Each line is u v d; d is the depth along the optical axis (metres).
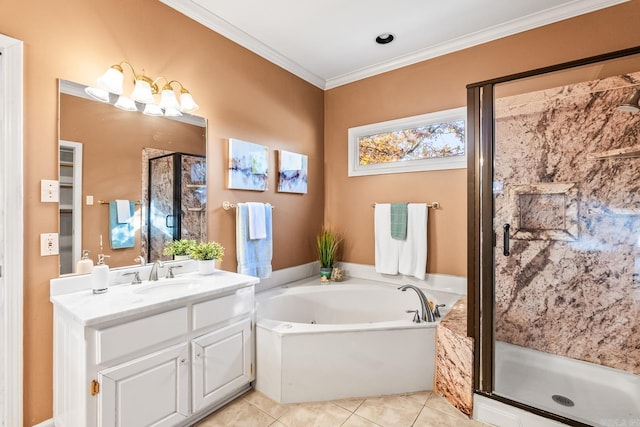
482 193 1.94
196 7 2.23
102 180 1.79
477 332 1.85
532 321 2.25
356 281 3.14
